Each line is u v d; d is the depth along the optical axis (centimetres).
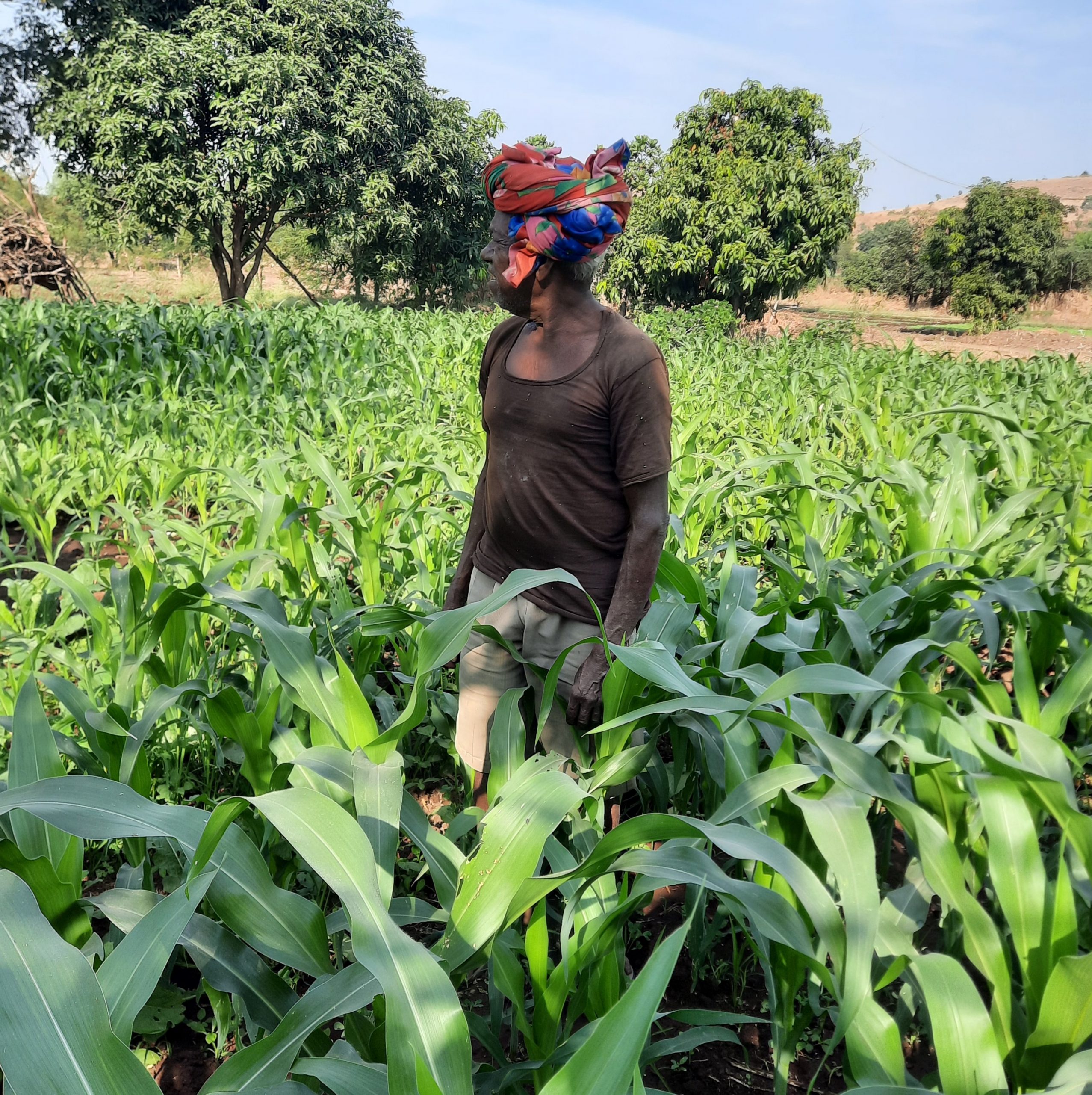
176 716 287
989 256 3328
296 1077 154
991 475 571
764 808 184
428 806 302
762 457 425
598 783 198
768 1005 221
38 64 2798
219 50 2494
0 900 113
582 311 201
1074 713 280
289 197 2492
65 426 695
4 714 283
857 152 2339
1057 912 147
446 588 370
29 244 2189
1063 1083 119
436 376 1009
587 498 210
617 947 192
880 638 265
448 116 2848
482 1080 163
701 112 2392
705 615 262
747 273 2273
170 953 127
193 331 1053
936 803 188
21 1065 102
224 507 549
